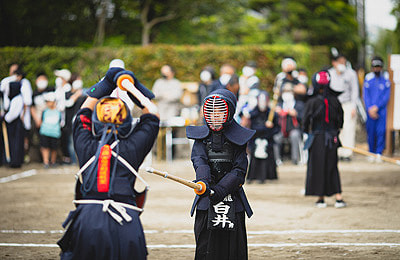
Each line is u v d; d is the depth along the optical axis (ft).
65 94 59.47
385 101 59.16
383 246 25.50
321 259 23.44
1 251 25.18
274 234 28.22
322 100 35.12
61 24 98.73
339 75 58.23
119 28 107.24
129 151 15.94
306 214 33.40
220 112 17.83
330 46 116.26
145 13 104.27
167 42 108.06
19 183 48.01
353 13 114.93
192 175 51.26
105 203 15.33
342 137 60.34
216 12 107.04
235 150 18.31
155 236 28.09
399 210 34.27
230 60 76.95
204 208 18.20
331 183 35.17
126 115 16.08
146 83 76.59
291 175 51.65
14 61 76.38
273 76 77.61
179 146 68.13
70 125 60.18
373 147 60.59
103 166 15.66
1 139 60.80
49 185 46.73
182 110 63.87
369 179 47.57
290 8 109.91
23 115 59.06
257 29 111.34
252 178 46.62
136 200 16.31
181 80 76.74
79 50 76.54
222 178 17.85
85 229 15.08
